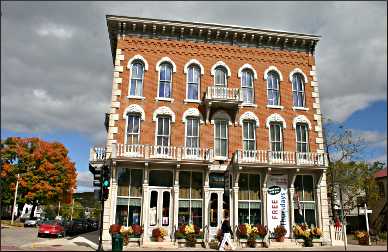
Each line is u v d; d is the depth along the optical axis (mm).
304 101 25938
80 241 23094
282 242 22562
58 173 50750
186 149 22891
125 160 21656
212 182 23297
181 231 21391
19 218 52812
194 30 25125
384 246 22688
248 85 25469
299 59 26516
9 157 49125
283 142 24781
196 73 25016
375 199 40250
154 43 24750
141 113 23484
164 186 22703
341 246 22438
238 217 23047
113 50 27062
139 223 21969
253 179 23875
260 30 25609
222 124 24422
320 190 24000
